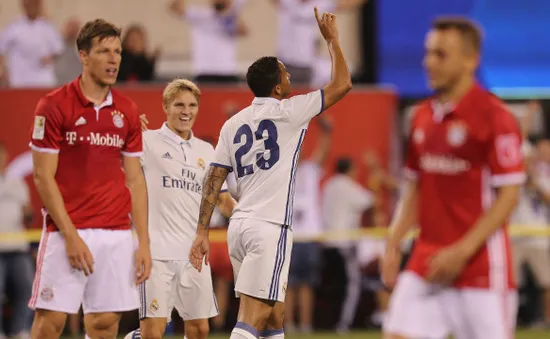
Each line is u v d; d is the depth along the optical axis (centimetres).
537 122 4253
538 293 4050
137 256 1964
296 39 4303
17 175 3678
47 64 4069
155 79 4131
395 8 4438
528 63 4534
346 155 4016
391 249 1611
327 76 4331
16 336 3484
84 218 1912
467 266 1459
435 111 1508
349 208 3825
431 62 1478
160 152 2209
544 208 3981
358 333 3819
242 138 1897
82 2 4209
